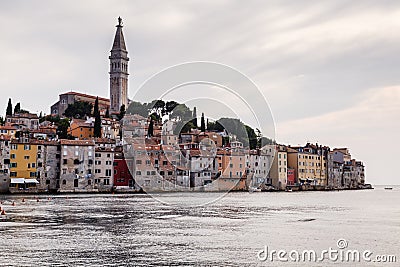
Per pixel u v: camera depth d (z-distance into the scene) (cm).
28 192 13400
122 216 6225
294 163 19475
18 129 15988
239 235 4362
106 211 7019
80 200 10088
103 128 18012
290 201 10825
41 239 4031
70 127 17675
